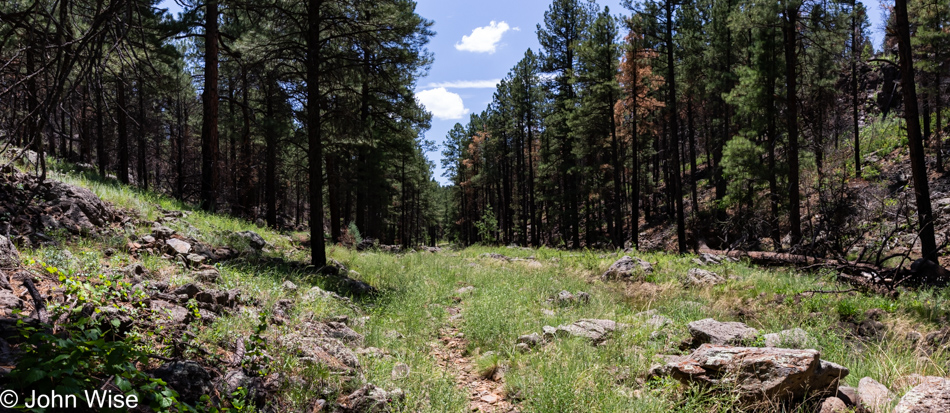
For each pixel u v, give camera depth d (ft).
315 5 36.58
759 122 66.08
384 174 96.22
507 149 155.12
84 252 20.66
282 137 59.36
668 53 71.97
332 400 13.98
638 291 35.29
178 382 11.43
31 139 8.23
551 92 118.52
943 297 31.40
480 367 19.22
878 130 103.14
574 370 16.98
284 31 40.27
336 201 78.48
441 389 16.12
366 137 42.19
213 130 48.93
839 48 67.10
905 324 23.72
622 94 82.53
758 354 14.51
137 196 37.60
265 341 15.80
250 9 38.86
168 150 97.30
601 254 59.57
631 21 73.87
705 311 26.55
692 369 15.19
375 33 39.22
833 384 13.99
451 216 246.68
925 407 10.81
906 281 37.73
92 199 27.73
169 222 33.01
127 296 15.55
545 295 32.58
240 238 36.06
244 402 12.09
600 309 27.99
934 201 69.21
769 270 42.86
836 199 52.06
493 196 195.62
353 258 48.34
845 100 114.93
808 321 24.64
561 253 63.16
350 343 19.90
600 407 14.34
